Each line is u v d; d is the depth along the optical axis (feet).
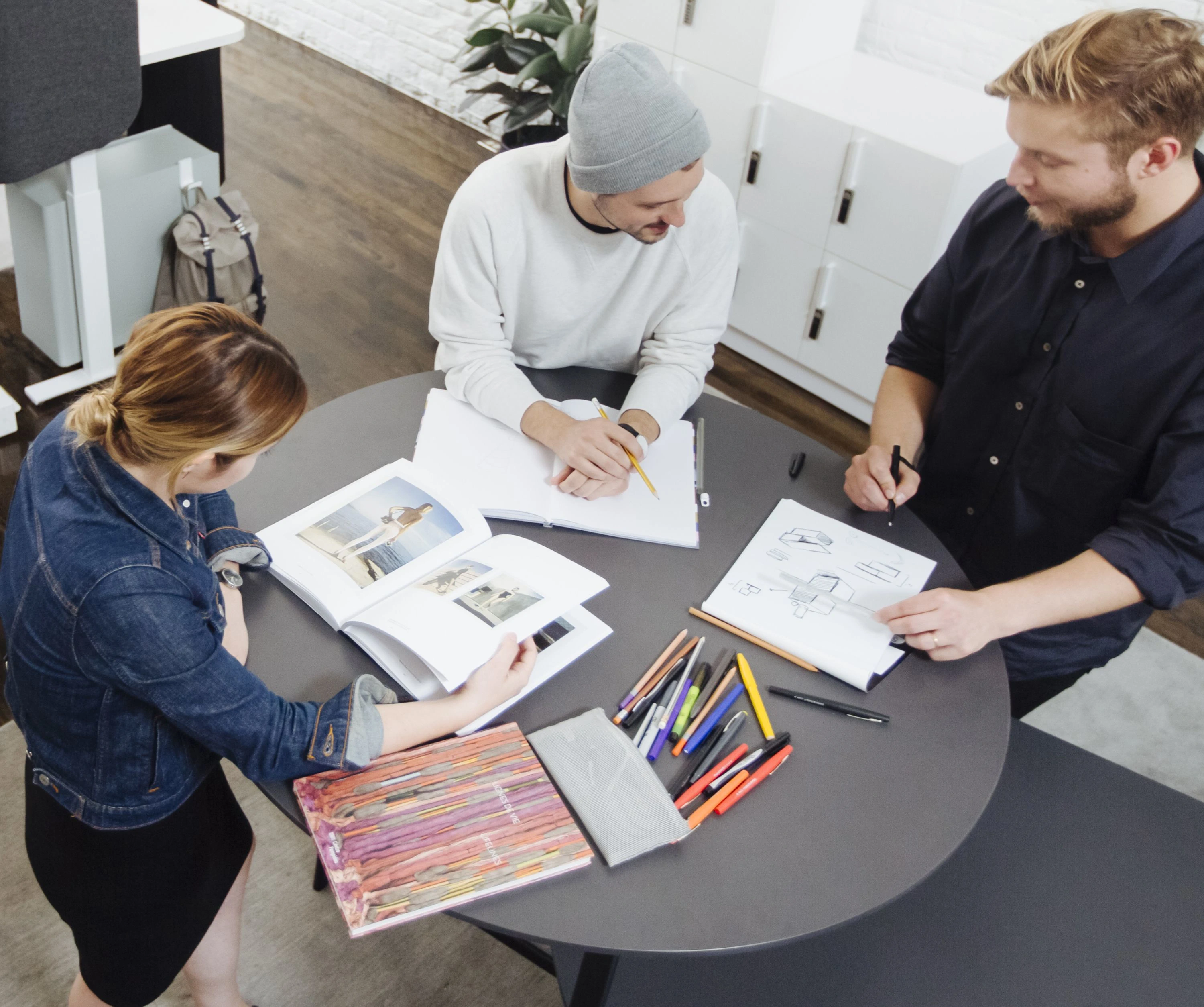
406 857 3.06
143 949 3.73
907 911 4.05
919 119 8.39
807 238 9.02
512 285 4.93
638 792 3.31
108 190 8.02
